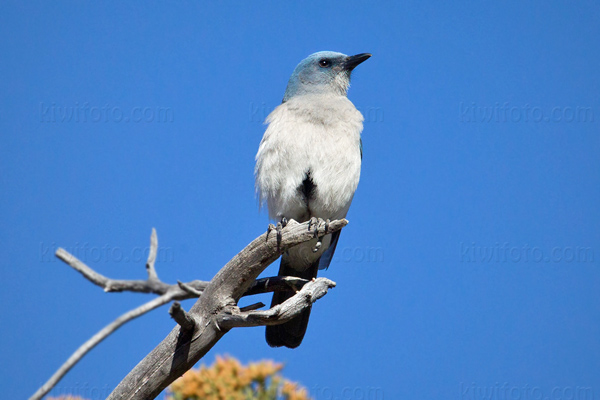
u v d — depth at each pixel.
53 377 6.19
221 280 10.23
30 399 6.12
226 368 10.05
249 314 9.71
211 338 10.11
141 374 10.15
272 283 11.83
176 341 10.12
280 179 13.22
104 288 6.92
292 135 13.10
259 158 13.63
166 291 6.90
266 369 9.93
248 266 10.23
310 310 13.02
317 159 13.06
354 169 13.44
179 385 10.02
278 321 9.70
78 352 6.29
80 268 6.91
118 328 6.51
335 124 13.32
